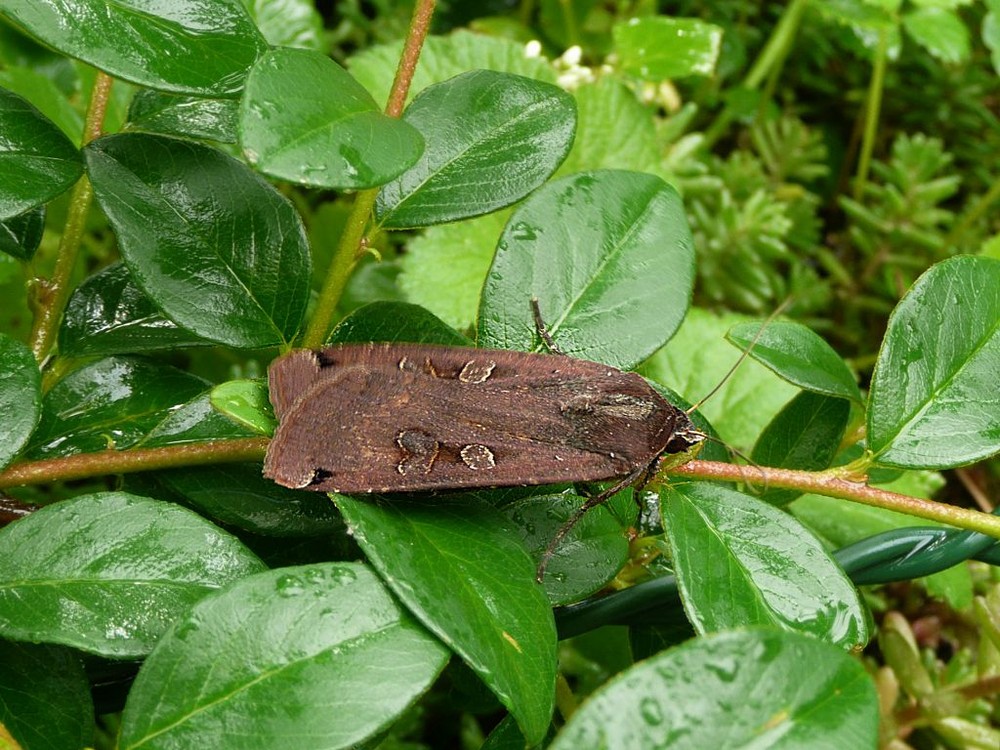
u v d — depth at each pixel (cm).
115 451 10
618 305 10
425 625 8
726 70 24
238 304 10
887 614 15
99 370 10
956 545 10
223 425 10
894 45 22
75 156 9
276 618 8
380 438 9
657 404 10
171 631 8
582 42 23
